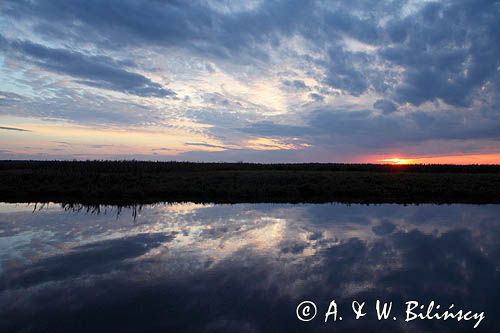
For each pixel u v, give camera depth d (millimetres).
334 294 7652
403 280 8555
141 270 9008
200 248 11102
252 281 8328
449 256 10609
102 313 6648
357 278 8633
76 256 10141
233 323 6293
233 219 16016
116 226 14203
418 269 9383
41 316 6520
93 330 6039
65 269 9031
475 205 22219
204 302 7148
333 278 8617
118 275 8641
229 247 11258
